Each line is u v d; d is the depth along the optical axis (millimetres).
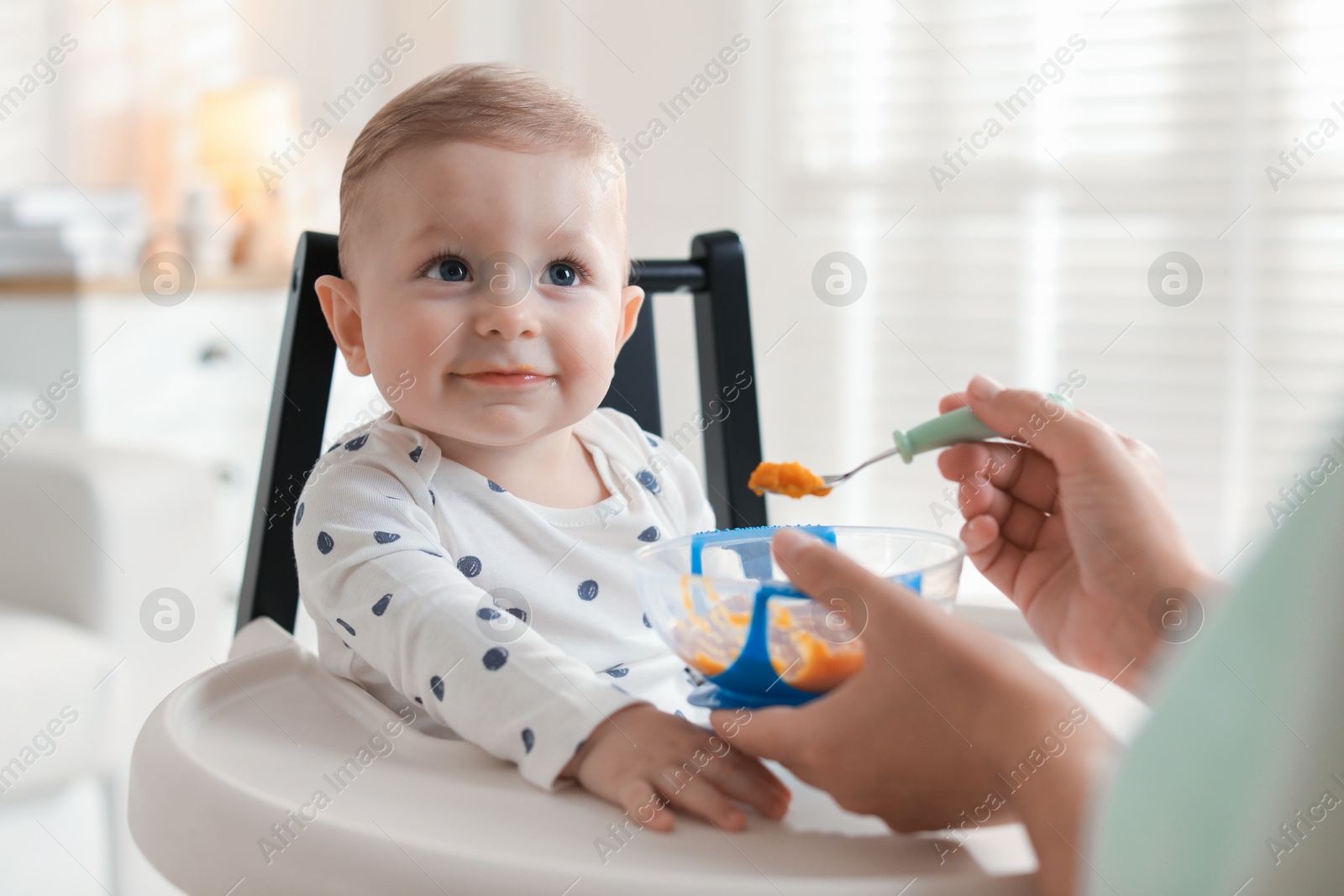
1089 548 523
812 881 344
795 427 2822
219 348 2221
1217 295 2459
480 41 2811
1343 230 2371
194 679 515
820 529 565
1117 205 2529
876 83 2697
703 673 470
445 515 603
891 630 369
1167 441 2512
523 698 457
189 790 415
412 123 592
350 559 546
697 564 538
